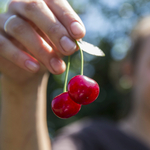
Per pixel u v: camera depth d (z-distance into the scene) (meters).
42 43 0.31
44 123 0.38
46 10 0.30
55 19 0.30
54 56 0.32
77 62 2.20
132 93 0.59
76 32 0.29
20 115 0.36
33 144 0.36
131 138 0.47
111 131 0.49
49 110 2.21
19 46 0.33
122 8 2.29
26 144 0.36
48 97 2.24
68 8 0.30
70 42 0.30
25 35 0.31
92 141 0.47
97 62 2.12
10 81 0.35
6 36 0.32
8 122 0.36
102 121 0.55
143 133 0.48
